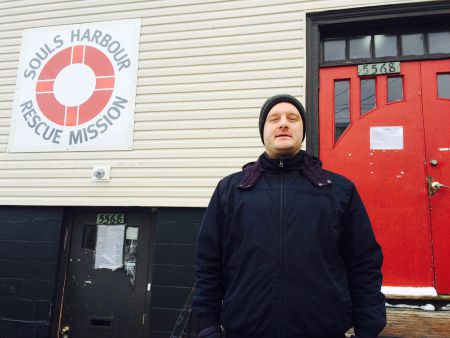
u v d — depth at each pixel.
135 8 3.97
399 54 3.44
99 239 3.70
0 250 3.75
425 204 3.14
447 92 3.28
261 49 3.62
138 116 3.76
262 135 1.81
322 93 3.49
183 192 3.52
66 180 3.77
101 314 3.54
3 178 3.90
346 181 1.63
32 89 4.04
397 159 3.25
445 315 2.72
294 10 3.60
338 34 3.60
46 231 3.72
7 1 4.32
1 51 4.21
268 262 1.45
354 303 1.53
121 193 3.63
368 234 1.56
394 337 2.29
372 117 3.36
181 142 3.63
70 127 3.87
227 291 1.56
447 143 3.18
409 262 3.10
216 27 3.76
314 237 1.46
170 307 3.33
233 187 1.69
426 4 3.31
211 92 3.66
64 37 4.08
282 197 1.55
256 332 1.43
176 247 3.44
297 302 1.40
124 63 3.88
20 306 3.59
